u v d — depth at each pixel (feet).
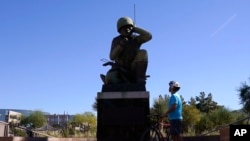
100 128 26.53
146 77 28.73
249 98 71.77
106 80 28.55
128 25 28.84
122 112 26.58
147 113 26.48
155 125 25.76
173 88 25.72
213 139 40.22
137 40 28.91
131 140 26.09
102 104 26.91
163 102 79.87
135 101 26.76
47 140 44.96
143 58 28.25
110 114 26.63
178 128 24.99
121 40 28.94
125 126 26.35
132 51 28.76
